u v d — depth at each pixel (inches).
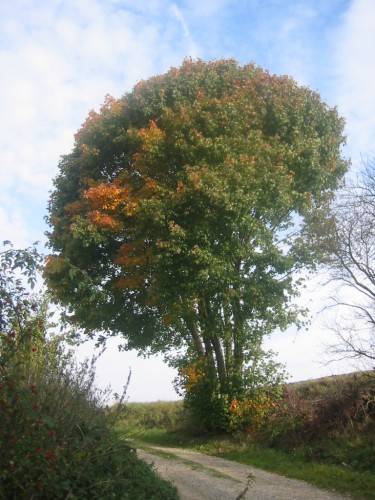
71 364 364.8
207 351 898.7
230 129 823.1
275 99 864.3
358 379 722.8
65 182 949.8
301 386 879.7
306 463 603.8
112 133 887.1
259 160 792.9
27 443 232.8
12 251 280.2
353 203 709.3
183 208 770.2
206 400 860.6
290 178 802.8
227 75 899.4
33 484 227.5
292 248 814.5
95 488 276.8
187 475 538.0
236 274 791.7
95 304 853.8
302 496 451.2
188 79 890.7
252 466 621.3
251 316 832.9
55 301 663.1
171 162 828.6
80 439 300.0
